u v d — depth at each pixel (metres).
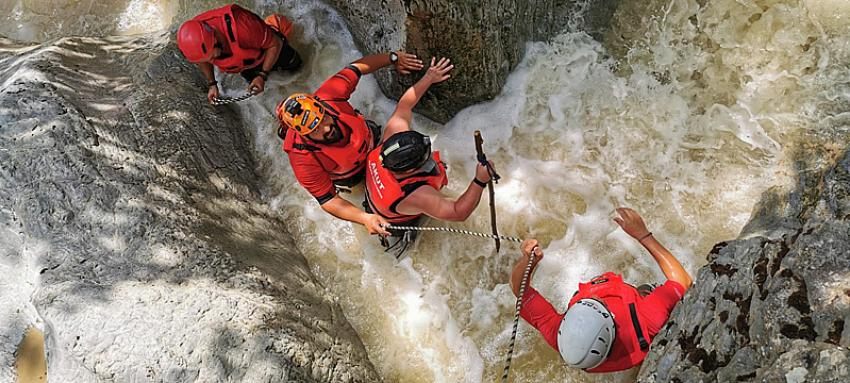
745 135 3.90
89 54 4.29
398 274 4.00
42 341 3.31
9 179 3.44
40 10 5.09
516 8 3.81
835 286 2.31
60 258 3.25
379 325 3.91
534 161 4.11
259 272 3.54
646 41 4.13
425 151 3.29
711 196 3.85
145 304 3.15
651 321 3.26
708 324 2.74
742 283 2.69
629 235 3.84
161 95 4.05
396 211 3.58
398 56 3.79
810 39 3.88
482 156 3.33
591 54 4.20
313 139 3.45
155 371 3.04
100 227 3.36
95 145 3.58
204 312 3.19
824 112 3.77
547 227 3.98
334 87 3.66
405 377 3.79
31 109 3.61
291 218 4.19
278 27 4.29
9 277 3.35
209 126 4.14
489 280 3.92
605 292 3.36
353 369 3.58
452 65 3.80
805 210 2.95
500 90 4.21
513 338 3.18
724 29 4.02
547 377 3.68
